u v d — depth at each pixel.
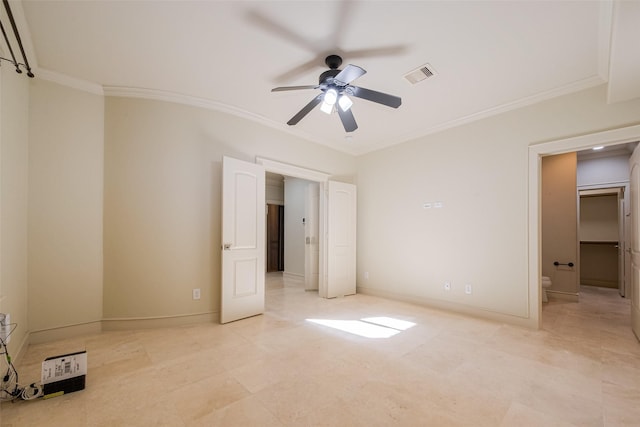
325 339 2.73
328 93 2.35
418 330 2.99
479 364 2.23
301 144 4.26
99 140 2.93
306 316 3.48
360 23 2.04
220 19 2.01
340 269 4.62
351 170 5.00
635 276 2.84
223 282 3.21
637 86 2.37
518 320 3.15
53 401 1.73
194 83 2.90
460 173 3.70
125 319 2.96
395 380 1.99
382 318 3.40
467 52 2.35
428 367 2.18
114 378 2.00
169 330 2.97
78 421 1.55
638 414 1.63
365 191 4.92
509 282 3.23
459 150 3.73
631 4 1.57
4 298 2.03
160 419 1.57
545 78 2.72
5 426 1.51
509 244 3.25
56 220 2.69
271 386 1.90
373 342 2.66
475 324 3.19
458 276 3.67
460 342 2.67
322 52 2.38
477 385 1.93
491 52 2.35
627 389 1.89
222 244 3.22
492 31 2.10
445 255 3.81
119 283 2.96
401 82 2.81
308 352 2.44
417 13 1.94
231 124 3.51
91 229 2.87
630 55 1.97
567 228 4.44
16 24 1.99
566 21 1.98
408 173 4.30
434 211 3.96
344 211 4.72
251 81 2.86
